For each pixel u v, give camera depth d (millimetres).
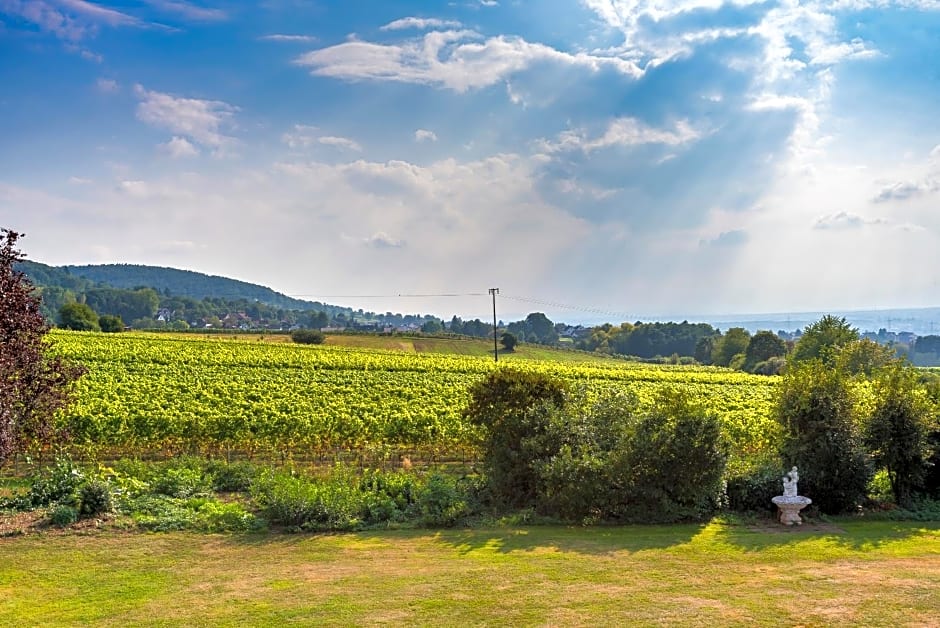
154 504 13781
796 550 11438
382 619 8148
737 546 11695
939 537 12555
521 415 15172
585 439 14570
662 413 14156
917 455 14984
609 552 11258
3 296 11336
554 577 9805
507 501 14875
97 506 12945
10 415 11398
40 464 20969
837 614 8289
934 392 16125
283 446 24984
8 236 11688
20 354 11758
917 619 8133
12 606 8594
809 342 58219
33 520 12414
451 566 10398
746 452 23938
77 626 7977
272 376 42250
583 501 13438
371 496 14273
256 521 12719
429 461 25359
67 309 82938
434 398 32375
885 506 15086
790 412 15062
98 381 33812
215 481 16797
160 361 45875
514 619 8125
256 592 9148
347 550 11352
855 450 14602
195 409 26875
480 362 58594
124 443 23156
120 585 9422
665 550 11398
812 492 14617
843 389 15039
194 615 8312
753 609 8453
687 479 13633
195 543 11609
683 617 8172
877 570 10250
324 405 29875
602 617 8180
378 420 25188
